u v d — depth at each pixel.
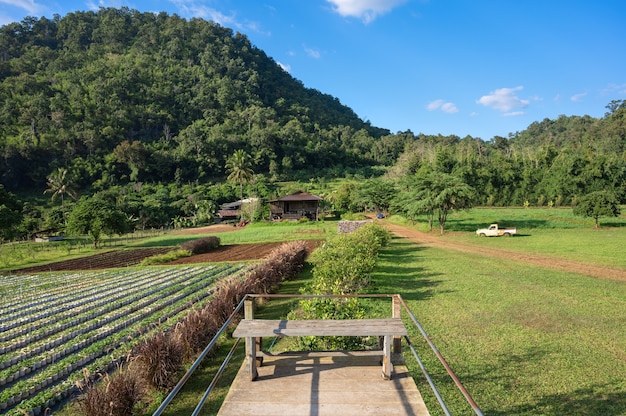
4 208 40.22
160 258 28.00
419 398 4.36
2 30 156.25
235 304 11.12
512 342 8.94
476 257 22.14
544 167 70.56
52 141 98.50
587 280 15.35
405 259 21.83
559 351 8.37
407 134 163.12
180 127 132.12
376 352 5.62
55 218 65.31
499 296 12.97
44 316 13.93
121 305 14.68
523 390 6.77
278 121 149.50
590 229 38.25
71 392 7.51
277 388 4.63
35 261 32.12
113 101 123.62
